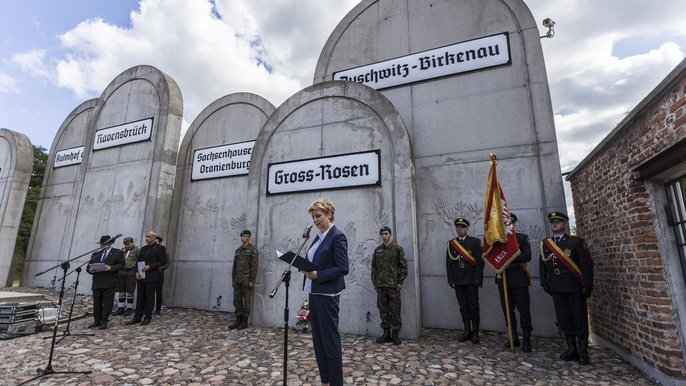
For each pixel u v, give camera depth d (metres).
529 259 4.95
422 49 7.50
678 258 3.54
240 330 5.96
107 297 6.17
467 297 5.31
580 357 4.25
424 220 6.66
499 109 6.60
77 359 4.38
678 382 3.32
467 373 3.85
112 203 9.43
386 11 8.06
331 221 3.41
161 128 9.27
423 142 7.00
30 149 12.63
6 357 4.48
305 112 7.10
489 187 5.27
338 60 8.30
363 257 5.90
